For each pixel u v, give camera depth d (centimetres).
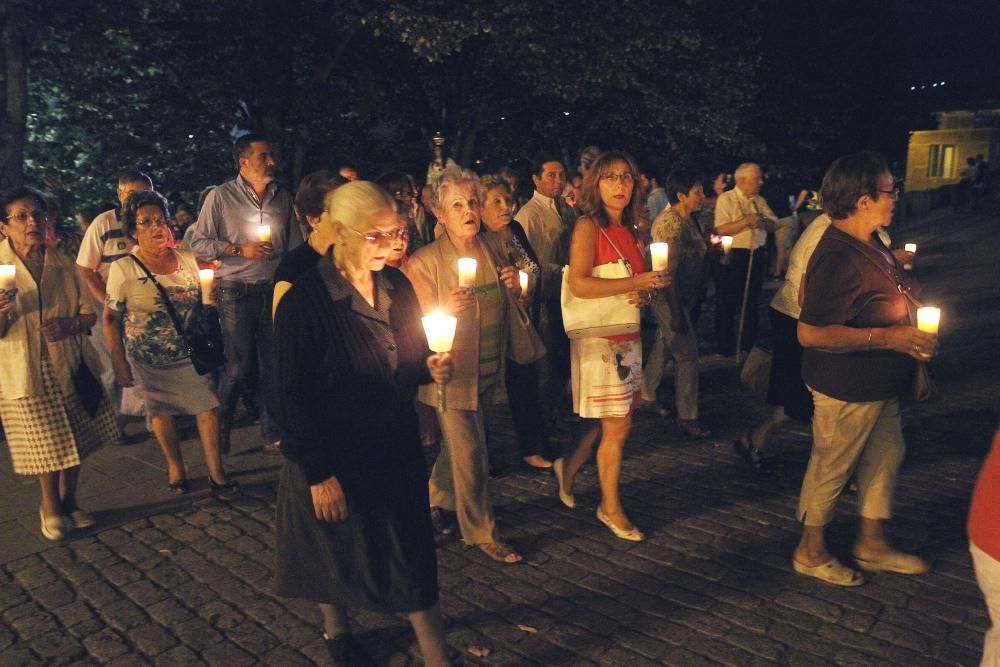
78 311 470
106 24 1404
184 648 356
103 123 1700
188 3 1573
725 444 617
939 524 466
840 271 364
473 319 414
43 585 415
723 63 1928
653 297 611
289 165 1702
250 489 540
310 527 300
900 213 2731
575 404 447
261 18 1566
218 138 1733
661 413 688
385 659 343
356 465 285
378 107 1727
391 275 297
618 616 376
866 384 372
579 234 427
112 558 444
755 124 2544
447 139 1941
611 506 461
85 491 541
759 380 543
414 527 295
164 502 521
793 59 2566
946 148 4094
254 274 585
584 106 2012
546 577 414
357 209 271
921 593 389
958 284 1380
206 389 512
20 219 442
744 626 365
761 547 444
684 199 618
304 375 276
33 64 1638
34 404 448
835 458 389
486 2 1566
